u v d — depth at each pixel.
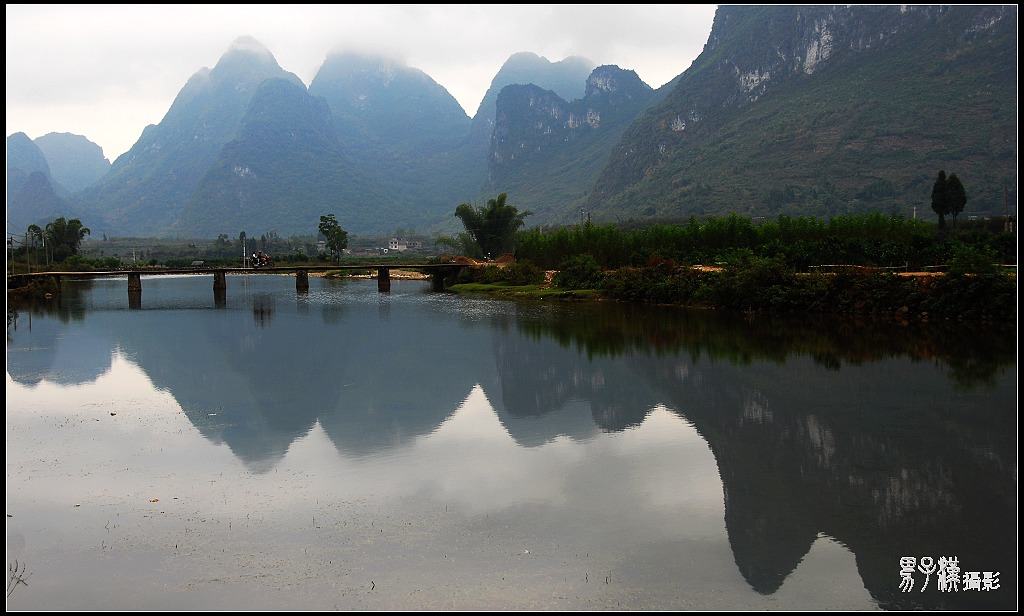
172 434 22.69
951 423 23.20
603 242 80.44
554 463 19.97
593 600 13.15
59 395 27.88
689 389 28.12
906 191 187.12
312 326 48.97
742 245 72.56
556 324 47.84
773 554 14.81
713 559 14.59
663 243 77.00
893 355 33.91
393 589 13.46
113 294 78.50
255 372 32.56
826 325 43.59
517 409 25.61
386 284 85.69
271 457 20.50
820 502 17.23
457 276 88.69
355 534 15.62
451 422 24.02
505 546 15.10
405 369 33.16
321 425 23.73
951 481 18.44
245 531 15.75
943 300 42.75
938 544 15.20
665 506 17.06
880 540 15.41
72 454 20.69
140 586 13.59
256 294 78.88
